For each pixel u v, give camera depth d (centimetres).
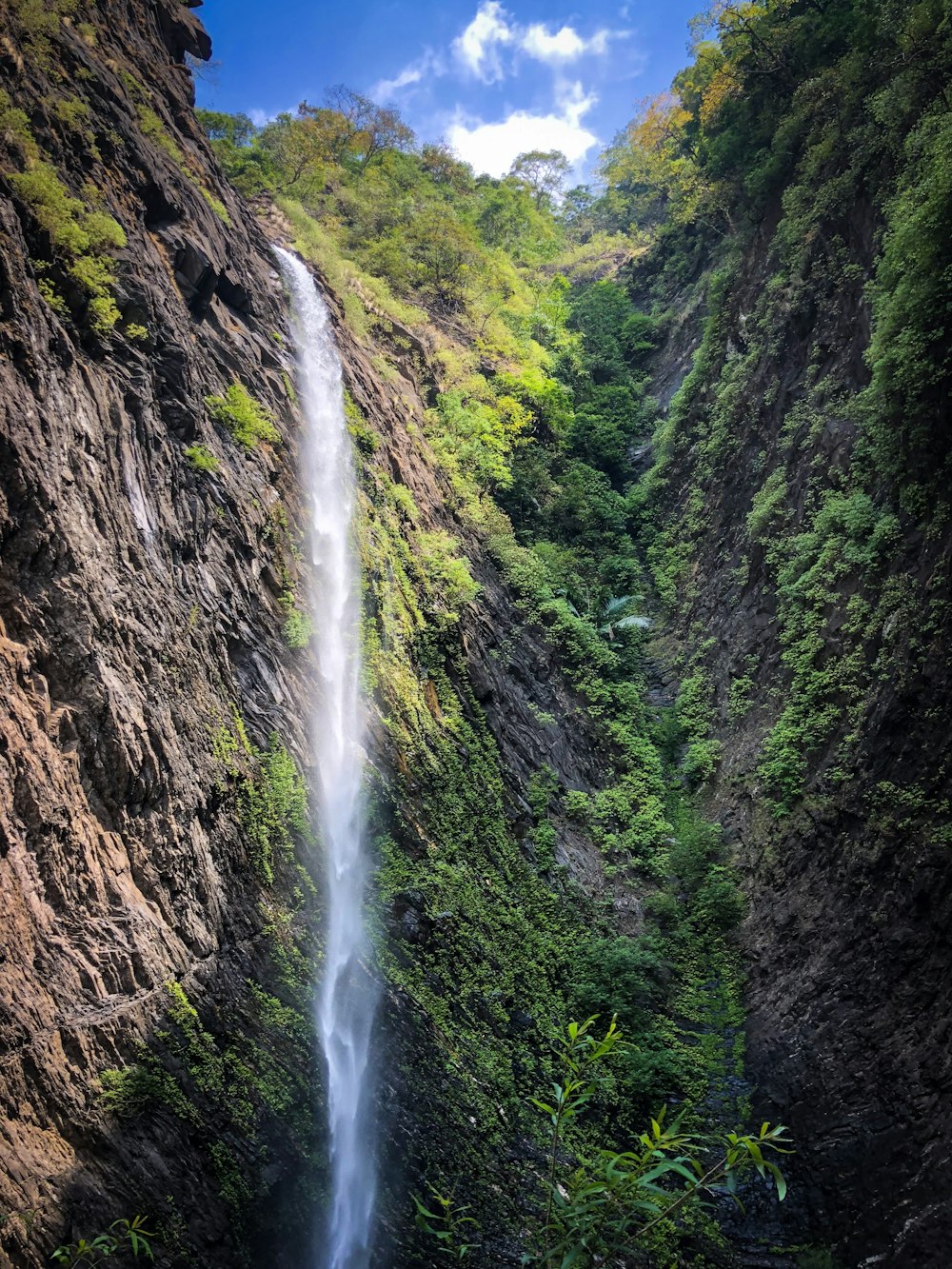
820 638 1939
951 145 1638
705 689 2464
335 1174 979
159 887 959
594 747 2386
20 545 922
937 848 1402
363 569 1792
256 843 1168
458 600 2173
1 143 1172
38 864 819
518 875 1791
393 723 1684
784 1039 1520
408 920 1402
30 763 832
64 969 801
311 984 1122
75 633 946
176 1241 753
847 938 1534
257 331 1862
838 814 1669
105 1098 777
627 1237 531
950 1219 1140
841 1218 1269
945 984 1323
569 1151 1325
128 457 1166
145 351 1321
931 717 1506
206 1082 888
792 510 2338
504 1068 1370
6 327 991
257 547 1459
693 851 2006
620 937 1816
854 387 2244
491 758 1969
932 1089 1262
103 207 1367
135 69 1889
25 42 1391
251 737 1258
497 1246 1084
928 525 1662
